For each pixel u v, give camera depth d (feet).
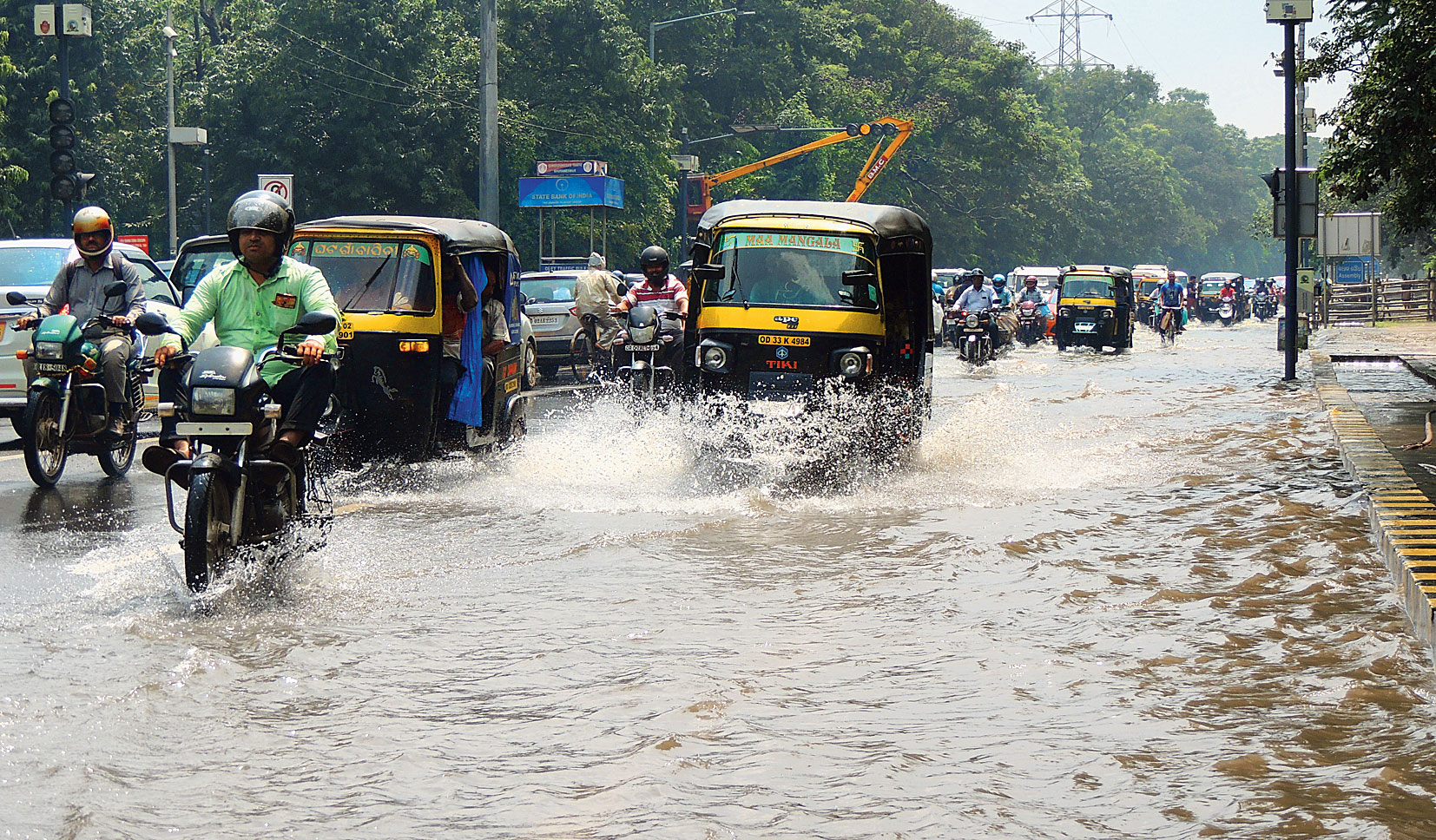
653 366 58.13
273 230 30.07
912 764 18.76
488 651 24.73
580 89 241.96
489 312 51.83
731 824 16.60
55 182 97.60
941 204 365.81
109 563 32.76
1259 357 137.39
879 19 378.94
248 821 16.78
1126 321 155.43
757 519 39.34
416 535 36.37
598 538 35.81
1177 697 21.88
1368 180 67.26
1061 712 21.08
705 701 21.49
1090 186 500.74
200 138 181.27
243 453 28.78
